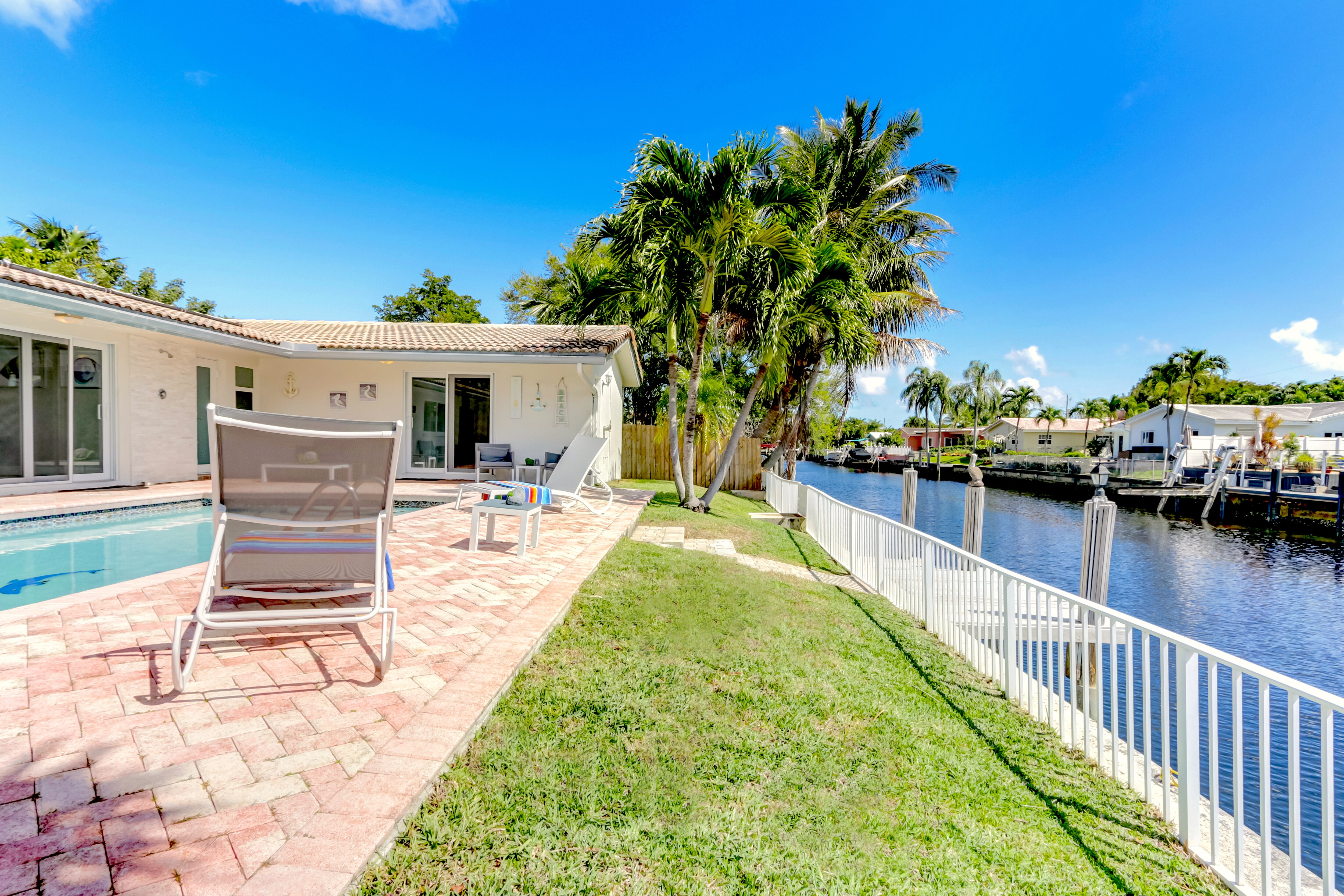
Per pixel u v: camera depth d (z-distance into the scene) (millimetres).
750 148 9875
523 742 2545
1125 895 2314
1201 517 27766
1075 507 31250
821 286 11000
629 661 3578
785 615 5219
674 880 1924
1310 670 10062
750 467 19469
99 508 7973
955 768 3076
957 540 21062
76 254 27609
